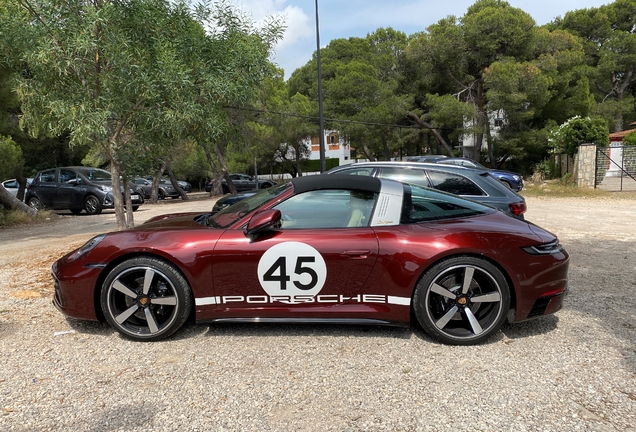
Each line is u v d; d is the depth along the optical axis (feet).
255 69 21.57
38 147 85.61
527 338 12.02
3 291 16.96
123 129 21.56
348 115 95.45
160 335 11.87
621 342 11.66
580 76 101.19
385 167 22.29
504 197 20.17
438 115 85.81
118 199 21.98
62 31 18.03
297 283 11.64
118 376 10.18
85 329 12.87
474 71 92.58
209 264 11.63
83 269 11.96
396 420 8.45
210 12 21.56
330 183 12.57
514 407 8.80
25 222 43.73
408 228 11.85
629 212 40.42
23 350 11.55
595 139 70.85
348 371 10.32
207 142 22.25
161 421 8.48
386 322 11.73
